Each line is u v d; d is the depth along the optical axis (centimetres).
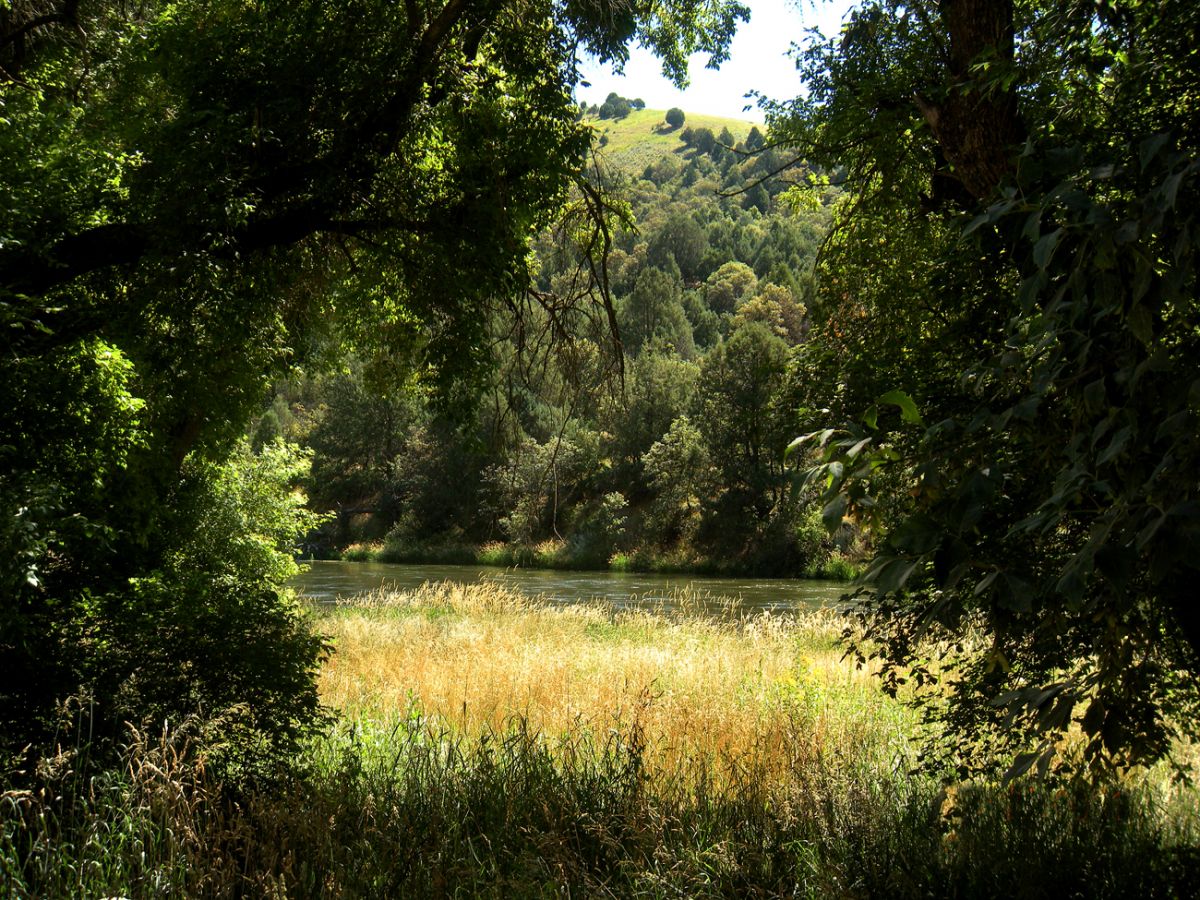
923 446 239
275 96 820
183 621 653
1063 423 244
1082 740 512
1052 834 478
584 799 554
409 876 467
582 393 1009
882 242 731
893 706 874
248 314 860
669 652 1397
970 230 220
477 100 885
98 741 562
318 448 5750
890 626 538
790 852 491
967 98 482
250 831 462
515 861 478
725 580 4012
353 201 887
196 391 993
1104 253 193
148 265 767
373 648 1464
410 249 952
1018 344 246
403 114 851
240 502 1477
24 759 524
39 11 1027
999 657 245
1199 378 186
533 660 1241
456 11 845
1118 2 337
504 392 1010
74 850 441
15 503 582
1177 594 234
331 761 681
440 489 5084
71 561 757
